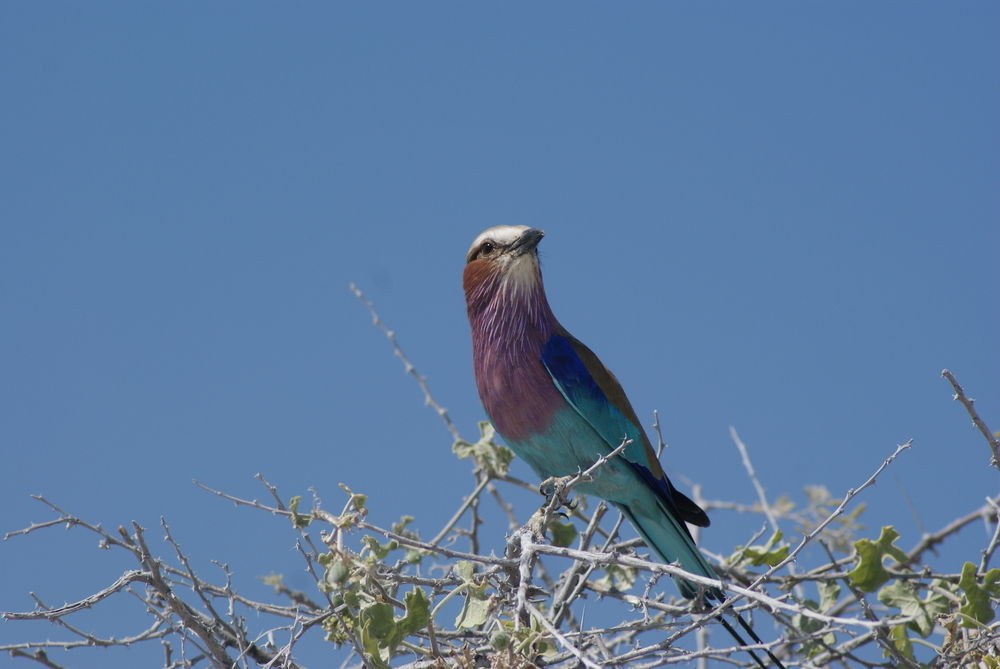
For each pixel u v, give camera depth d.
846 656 10.43
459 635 10.16
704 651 8.21
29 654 9.66
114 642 9.76
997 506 10.20
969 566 10.05
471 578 8.81
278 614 10.63
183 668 9.05
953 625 9.98
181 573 10.38
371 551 8.76
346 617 8.93
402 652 10.01
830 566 11.52
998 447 9.51
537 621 8.92
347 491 8.82
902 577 10.57
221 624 9.98
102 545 9.01
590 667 7.13
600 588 10.23
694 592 11.98
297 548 8.65
